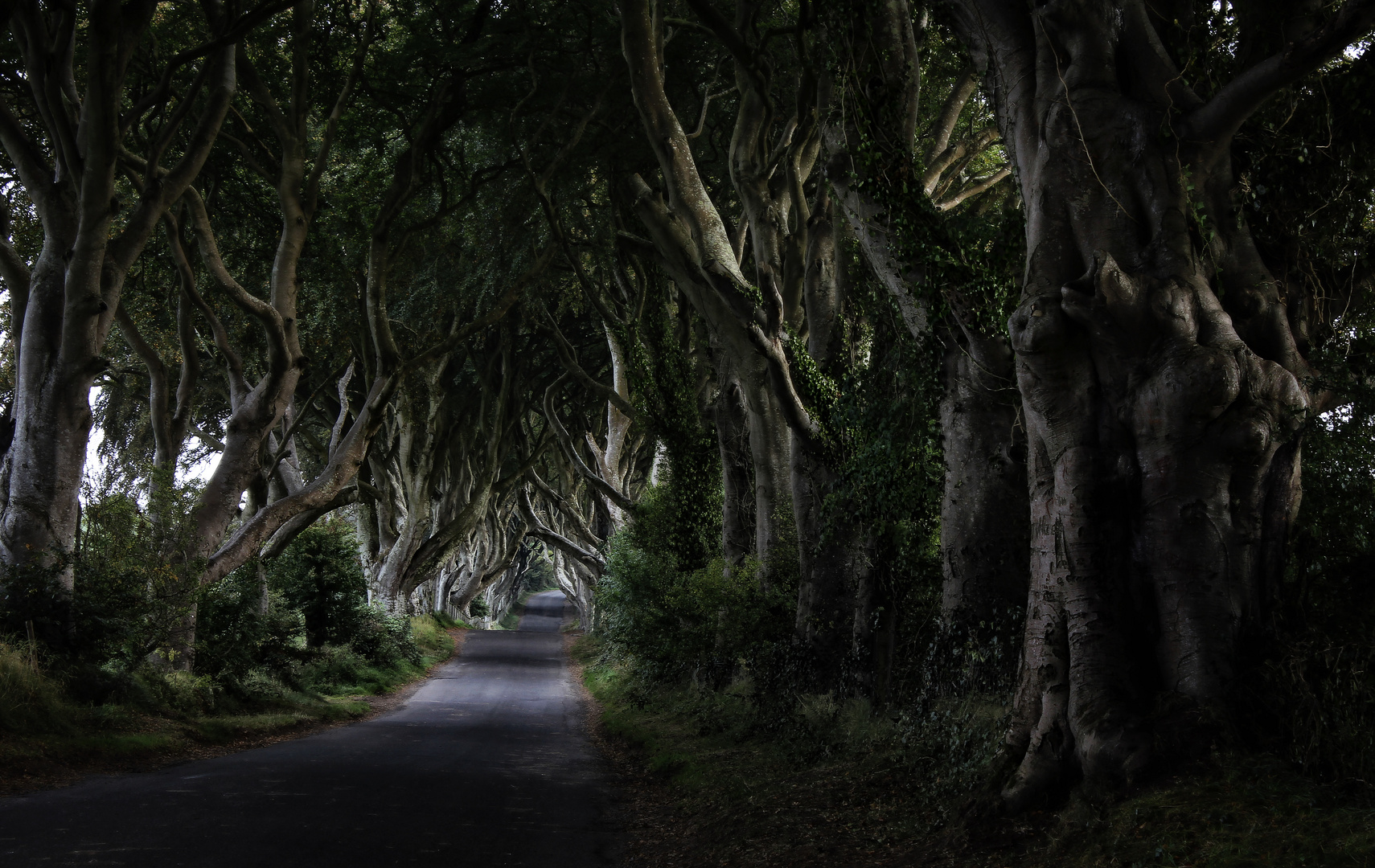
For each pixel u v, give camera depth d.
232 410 20.05
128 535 15.72
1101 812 6.14
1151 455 6.89
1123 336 6.98
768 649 16.69
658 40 17.38
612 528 40.97
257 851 7.07
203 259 17.52
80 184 15.33
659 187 20.80
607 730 18.86
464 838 8.13
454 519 40.78
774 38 18.62
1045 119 7.77
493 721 20.62
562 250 24.69
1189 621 6.63
